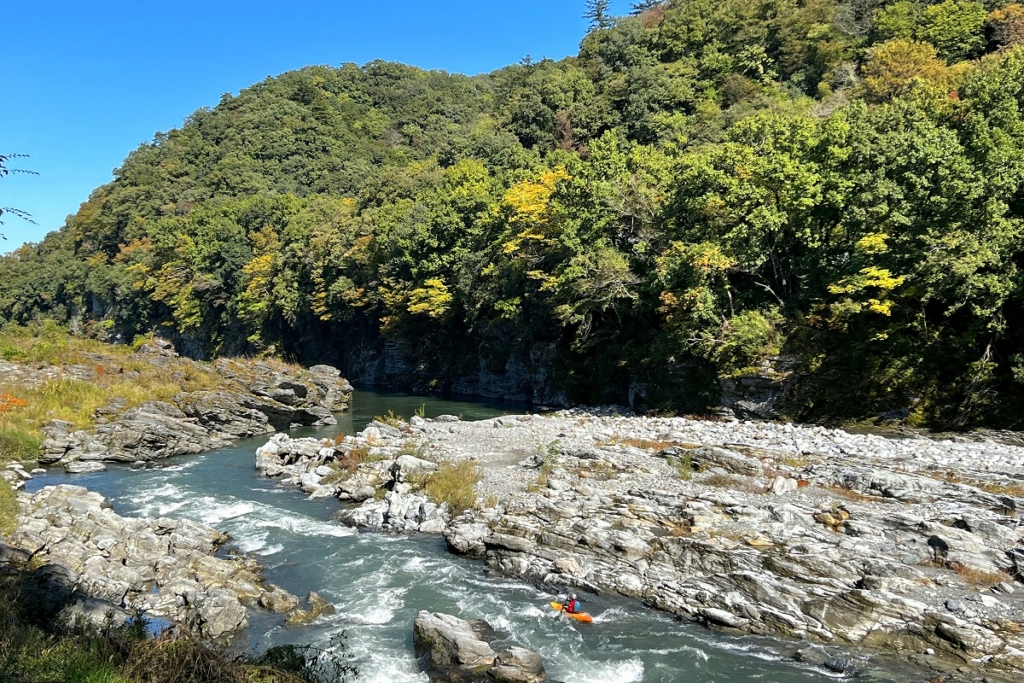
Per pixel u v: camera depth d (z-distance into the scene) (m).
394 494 25.47
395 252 77.12
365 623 16.83
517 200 61.00
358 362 90.06
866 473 23.39
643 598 18.11
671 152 62.78
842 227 38.31
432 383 75.75
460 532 22.06
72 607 13.36
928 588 16.62
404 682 13.91
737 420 39.19
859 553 18.25
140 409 39.47
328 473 30.84
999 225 32.44
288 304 95.50
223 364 51.75
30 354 45.31
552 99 97.75
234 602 16.61
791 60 87.44
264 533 23.67
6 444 33.47
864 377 37.09
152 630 14.57
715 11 98.88
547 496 23.89
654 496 22.64
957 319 35.56
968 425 33.81
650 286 45.97
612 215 50.28
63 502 22.25
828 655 15.15
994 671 14.12
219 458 37.47
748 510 20.94
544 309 57.97
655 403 46.41
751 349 39.72
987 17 67.06
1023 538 18.25
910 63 63.94
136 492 29.22
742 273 44.28
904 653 15.12
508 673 14.17
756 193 40.25
